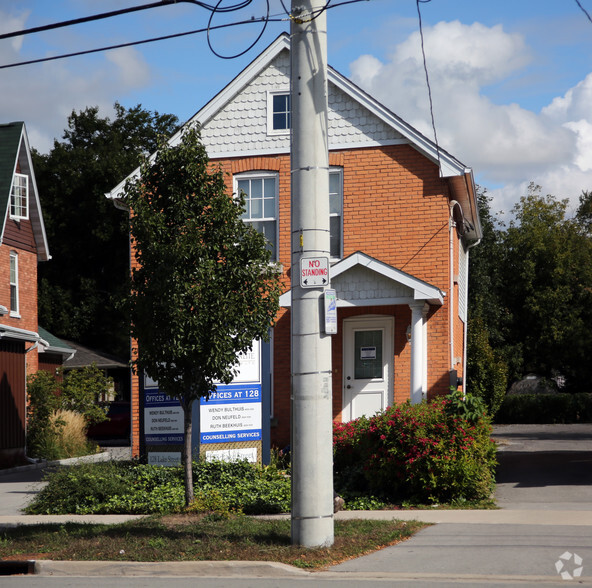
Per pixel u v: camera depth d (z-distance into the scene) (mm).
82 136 50406
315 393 9117
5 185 29047
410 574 8094
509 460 18594
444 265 17844
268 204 19047
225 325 11555
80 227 44875
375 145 18438
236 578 8289
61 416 25422
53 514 13023
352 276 17156
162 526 10617
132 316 11797
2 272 28453
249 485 13547
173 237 11602
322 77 9445
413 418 13273
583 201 51594
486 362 27250
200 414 15242
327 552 8906
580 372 41094
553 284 41375
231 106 19391
